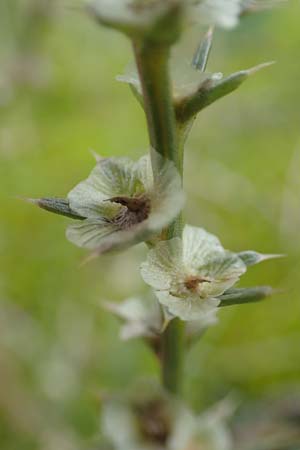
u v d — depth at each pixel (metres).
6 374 0.13
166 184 0.08
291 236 0.15
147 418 0.09
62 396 0.13
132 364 0.13
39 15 0.18
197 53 0.08
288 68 0.19
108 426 0.09
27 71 0.18
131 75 0.08
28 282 0.15
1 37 0.19
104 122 0.18
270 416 0.12
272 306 0.14
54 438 0.12
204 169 0.17
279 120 0.18
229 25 0.07
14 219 0.16
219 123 0.18
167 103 0.08
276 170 0.17
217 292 0.08
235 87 0.08
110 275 0.15
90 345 0.14
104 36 0.20
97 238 0.08
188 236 0.08
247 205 0.16
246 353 0.13
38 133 0.18
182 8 0.07
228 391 0.13
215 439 0.10
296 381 0.13
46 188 0.17
